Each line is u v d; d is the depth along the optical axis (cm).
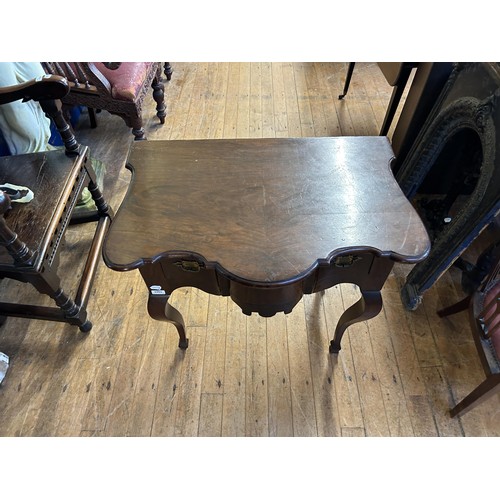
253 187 87
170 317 103
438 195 172
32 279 104
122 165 194
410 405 115
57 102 110
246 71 258
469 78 114
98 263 145
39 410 116
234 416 115
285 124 217
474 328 99
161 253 74
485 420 112
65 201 111
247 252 74
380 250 73
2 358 121
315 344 129
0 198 80
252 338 131
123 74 163
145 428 113
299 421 114
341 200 83
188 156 95
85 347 129
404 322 133
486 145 101
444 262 116
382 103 231
